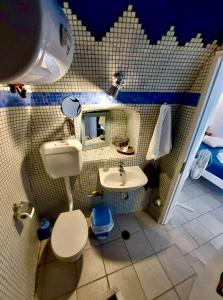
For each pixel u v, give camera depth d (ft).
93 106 4.72
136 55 4.00
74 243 4.48
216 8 3.30
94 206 6.79
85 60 3.88
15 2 1.39
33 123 4.55
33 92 4.17
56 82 4.14
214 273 2.53
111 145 6.56
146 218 7.11
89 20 3.24
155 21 3.42
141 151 5.97
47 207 6.15
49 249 5.62
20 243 3.97
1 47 1.51
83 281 4.86
